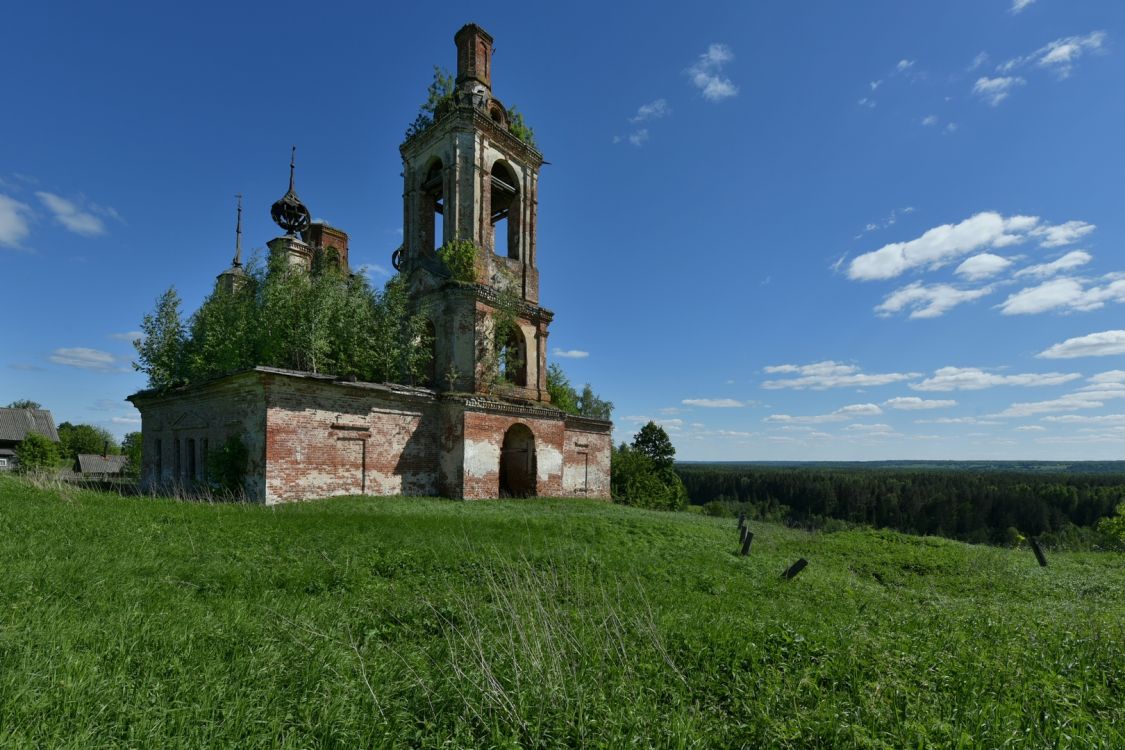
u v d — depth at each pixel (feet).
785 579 38.52
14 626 16.08
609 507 79.77
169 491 76.84
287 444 58.34
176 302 89.15
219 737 11.80
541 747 12.83
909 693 15.35
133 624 17.70
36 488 50.70
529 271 92.07
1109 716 14.69
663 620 22.21
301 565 29.68
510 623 19.97
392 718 13.56
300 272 89.04
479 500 71.00
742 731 13.87
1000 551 64.28
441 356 81.71
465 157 84.02
